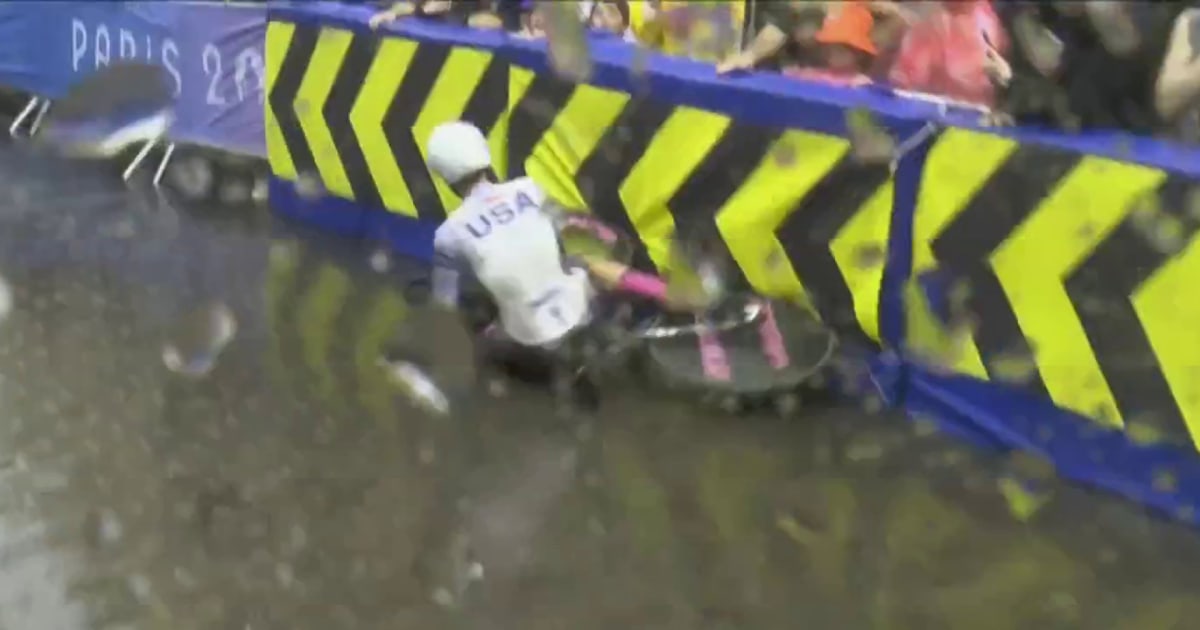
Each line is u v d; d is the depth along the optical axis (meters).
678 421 3.53
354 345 4.05
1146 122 3.09
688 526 3.01
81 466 3.28
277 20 5.23
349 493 3.16
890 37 3.85
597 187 4.11
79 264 4.82
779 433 3.46
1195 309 2.85
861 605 2.70
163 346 4.05
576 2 4.35
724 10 4.32
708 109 3.75
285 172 5.41
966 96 3.53
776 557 2.88
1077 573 2.81
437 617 2.65
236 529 2.99
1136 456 3.04
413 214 4.86
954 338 3.34
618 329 3.80
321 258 4.92
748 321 3.71
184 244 5.09
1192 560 2.84
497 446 3.39
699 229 3.85
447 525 3.01
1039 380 3.18
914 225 3.35
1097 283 3.01
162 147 6.12
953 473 3.23
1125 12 3.03
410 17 4.83
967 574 2.81
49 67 6.64
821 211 3.55
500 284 3.66
